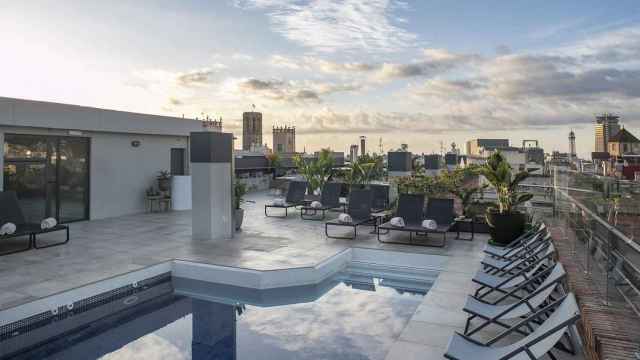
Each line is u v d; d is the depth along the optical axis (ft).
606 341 11.34
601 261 15.81
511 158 61.41
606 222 15.23
